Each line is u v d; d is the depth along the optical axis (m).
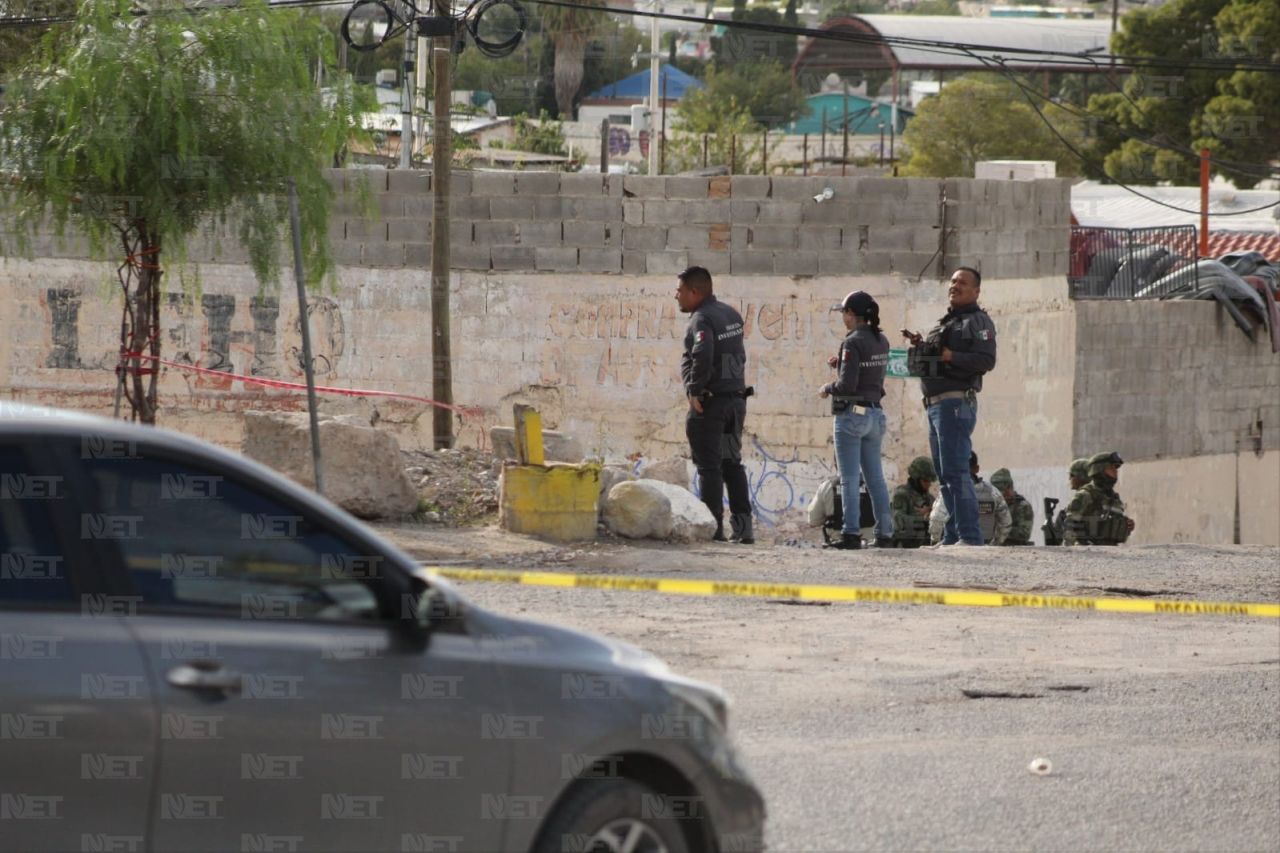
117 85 41.03
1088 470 55.94
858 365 48.06
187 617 14.53
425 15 64.12
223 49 42.56
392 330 75.88
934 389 48.38
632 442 73.94
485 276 74.81
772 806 23.09
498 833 15.77
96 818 13.77
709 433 47.97
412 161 97.00
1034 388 76.62
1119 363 82.38
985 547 47.66
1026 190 75.69
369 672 15.15
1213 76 173.38
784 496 72.19
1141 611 38.34
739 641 33.72
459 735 15.51
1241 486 90.88
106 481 14.44
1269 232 134.50
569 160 147.88
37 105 42.44
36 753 13.48
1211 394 88.69
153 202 42.16
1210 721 29.25
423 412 75.75
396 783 15.21
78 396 77.12
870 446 49.00
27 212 43.94
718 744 17.17
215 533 14.94
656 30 158.12
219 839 14.35
